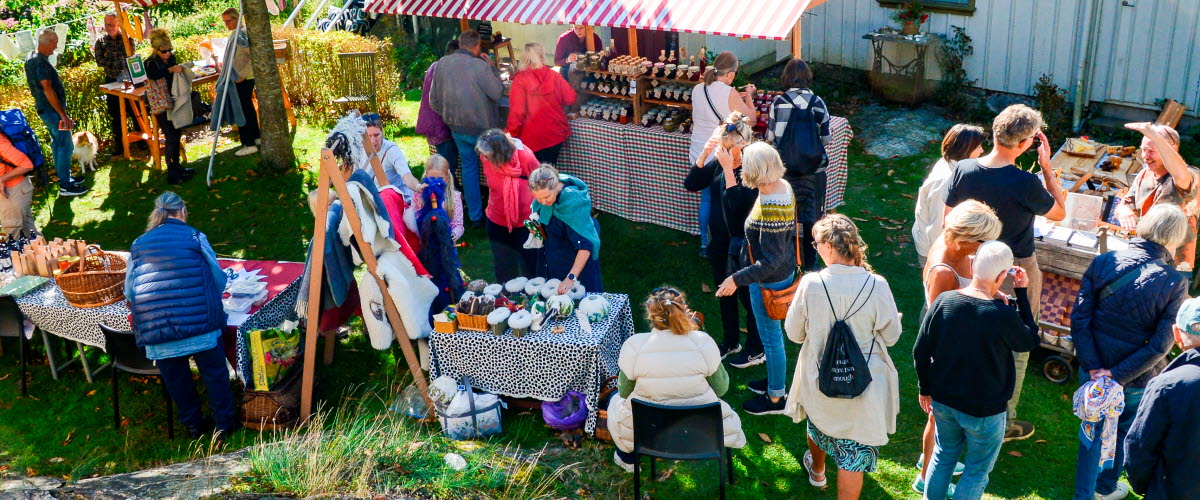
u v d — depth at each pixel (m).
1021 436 4.89
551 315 4.98
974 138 4.59
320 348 5.91
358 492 4.14
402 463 4.46
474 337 4.93
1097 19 8.92
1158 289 3.68
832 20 11.02
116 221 8.36
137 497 4.08
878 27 10.56
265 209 8.47
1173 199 4.78
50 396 5.75
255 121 9.87
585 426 4.98
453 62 7.39
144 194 8.93
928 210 4.84
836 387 3.84
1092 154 6.39
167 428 5.34
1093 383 3.88
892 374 4.00
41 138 9.51
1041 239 5.20
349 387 5.67
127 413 5.52
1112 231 5.18
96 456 5.12
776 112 5.81
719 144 5.01
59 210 8.62
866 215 7.71
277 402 5.17
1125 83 9.10
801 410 4.24
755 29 6.39
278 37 11.10
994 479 4.60
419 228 5.47
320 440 4.50
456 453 4.63
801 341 4.09
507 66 8.98
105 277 5.34
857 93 10.83
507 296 5.35
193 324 4.82
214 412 5.20
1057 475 4.61
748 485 4.64
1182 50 8.59
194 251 4.95
